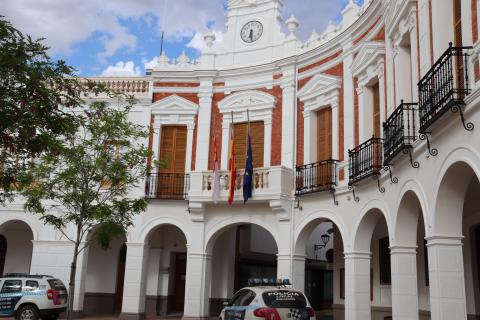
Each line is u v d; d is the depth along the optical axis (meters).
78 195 13.56
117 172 13.91
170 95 20.89
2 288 17.39
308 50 18.77
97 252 22.44
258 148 19.47
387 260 16.38
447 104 8.28
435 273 9.47
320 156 17.86
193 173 18.83
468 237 13.48
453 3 10.10
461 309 9.23
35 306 17.27
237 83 20.19
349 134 16.11
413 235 11.97
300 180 17.58
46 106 8.57
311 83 18.11
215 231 18.69
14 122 8.20
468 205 12.89
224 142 19.92
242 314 12.23
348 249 15.10
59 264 20.16
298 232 17.22
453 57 9.05
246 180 17.44
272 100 19.22
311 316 12.04
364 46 14.98
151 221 19.66
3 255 23.41
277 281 13.36
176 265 22.48
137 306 19.14
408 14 12.02
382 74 14.30
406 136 10.87
